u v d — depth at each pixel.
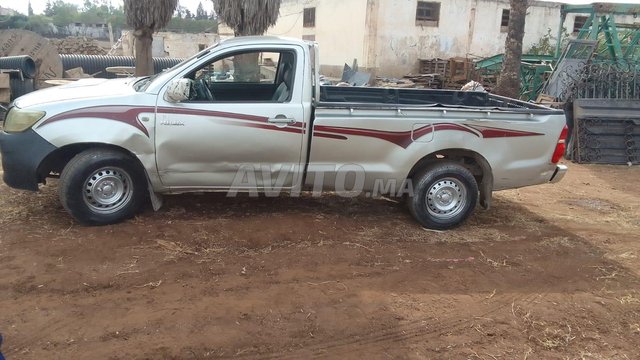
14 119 4.91
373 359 3.50
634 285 4.82
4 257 4.46
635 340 3.95
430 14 24.70
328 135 5.30
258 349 3.51
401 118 5.41
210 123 5.08
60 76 15.83
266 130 5.19
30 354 3.30
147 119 4.99
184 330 3.65
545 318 4.16
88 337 3.51
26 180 4.97
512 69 13.93
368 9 23.50
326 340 3.67
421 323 3.96
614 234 6.13
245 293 4.19
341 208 6.23
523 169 5.79
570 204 7.38
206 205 5.93
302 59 5.31
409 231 5.70
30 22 50.94
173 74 5.15
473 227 6.02
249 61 5.86
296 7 29.36
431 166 5.64
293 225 5.50
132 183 5.20
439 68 23.33
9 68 12.03
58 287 4.08
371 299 4.23
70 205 4.95
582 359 3.66
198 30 46.88
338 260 4.86
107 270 4.38
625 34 17.42
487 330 3.93
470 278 4.72
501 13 26.08
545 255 5.36
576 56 14.14
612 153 10.55
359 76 19.72
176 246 4.86
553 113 5.78
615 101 10.82
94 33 55.44
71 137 4.85
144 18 10.21
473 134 5.57
